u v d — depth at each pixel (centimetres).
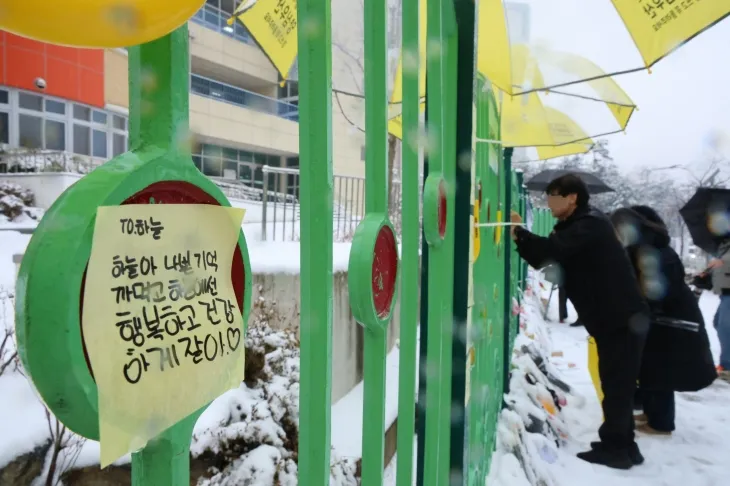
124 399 50
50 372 44
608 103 482
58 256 44
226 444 238
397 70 428
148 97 56
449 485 166
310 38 75
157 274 54
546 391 417
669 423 398
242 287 70
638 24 279
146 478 59
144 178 52
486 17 276
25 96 1415
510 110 533
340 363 345
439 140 138
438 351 143
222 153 1894
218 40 1978
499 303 318
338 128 1608
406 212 114
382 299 99
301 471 80
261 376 285
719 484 320
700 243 565
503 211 361
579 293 328
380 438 101
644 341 324
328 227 77
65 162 1325
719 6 253
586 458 341
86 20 42
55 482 210
